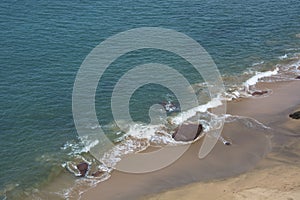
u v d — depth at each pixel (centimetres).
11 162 3509
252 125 3997
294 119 4091
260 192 3031
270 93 4619
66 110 4134
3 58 4903
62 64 4866
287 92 4641
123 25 5862
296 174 3241
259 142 3753
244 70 5066
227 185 3212
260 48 5578
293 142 3731
